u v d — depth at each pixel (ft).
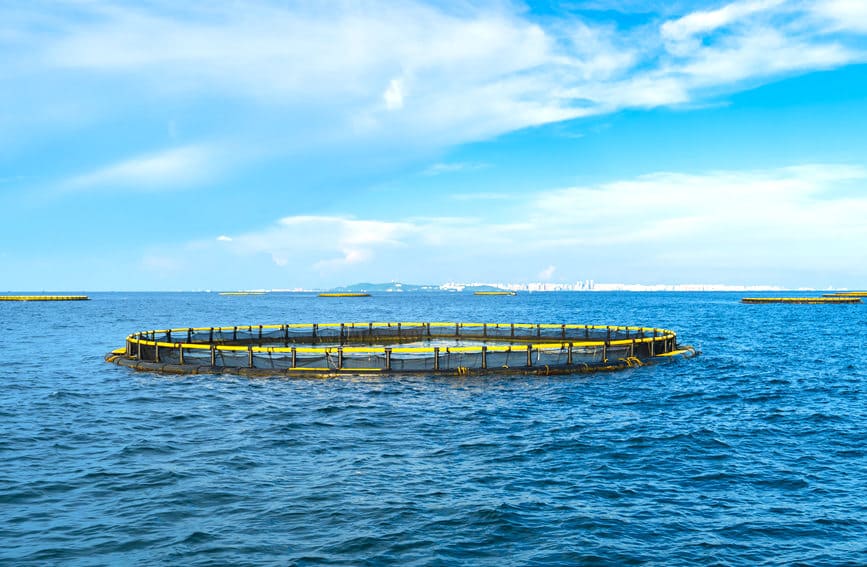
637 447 55.98
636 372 104.68
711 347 155.02
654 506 40.86
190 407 73.41
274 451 53.93
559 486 44.70
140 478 45.65
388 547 33.86
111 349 150.41
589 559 32.83
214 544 34.06
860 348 151.84
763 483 45.91
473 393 83.30
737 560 33.04
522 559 32.71
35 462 49.93
